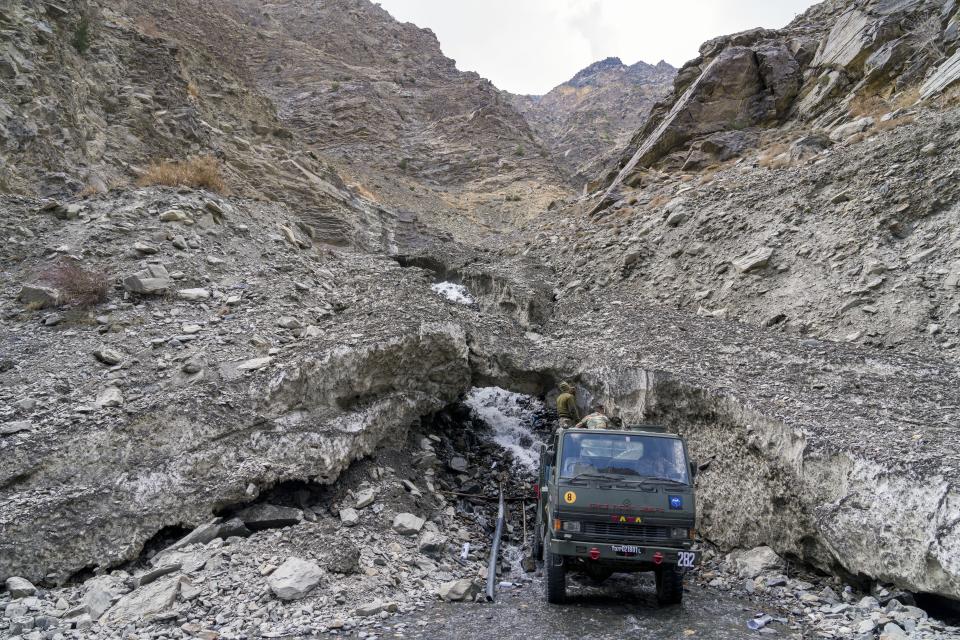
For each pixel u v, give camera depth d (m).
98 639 6.43
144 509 8.38
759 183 19.64
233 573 7.63
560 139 88.62
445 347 13.27
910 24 23.56
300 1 87.44
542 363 14.12
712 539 10.13
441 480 12.09
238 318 12.66
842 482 7.98
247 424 9.73
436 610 7.36
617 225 23.23
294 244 18.55
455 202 45.12
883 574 7.16
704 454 10.78
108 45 24.59
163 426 9.29
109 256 13.86
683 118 28.03
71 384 10.04
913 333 12.28
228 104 32.12
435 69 80.38
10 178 15.52
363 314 13.88
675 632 6.72
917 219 14.45
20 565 7.46
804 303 14.48
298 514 9.29
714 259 17.75
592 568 7.66
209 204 16.64
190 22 62.88
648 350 13.43
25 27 19.11
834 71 25.11
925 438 8.20
